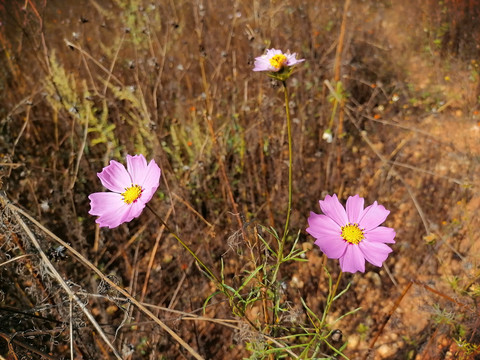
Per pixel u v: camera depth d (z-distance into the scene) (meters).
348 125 0.57
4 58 0.59
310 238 0.47
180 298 0.42
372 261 0.24
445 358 0.34
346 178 0.52
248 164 0.49
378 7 0.73
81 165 0.50
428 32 0.68
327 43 0.64
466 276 0.41
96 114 0.52
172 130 0.46
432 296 0.39
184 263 0.44
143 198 0.24
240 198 0.48
